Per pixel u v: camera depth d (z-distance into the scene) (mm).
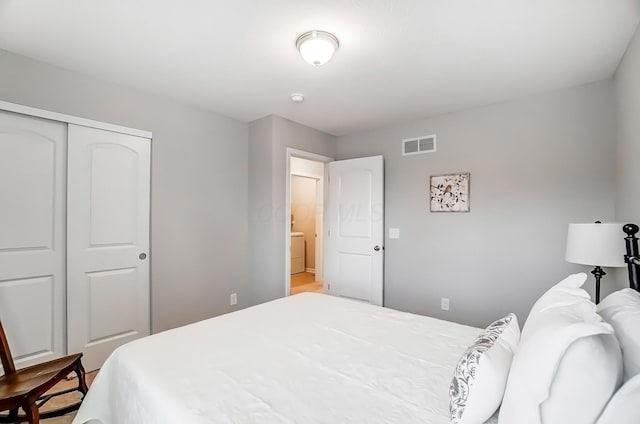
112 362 1362
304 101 2906
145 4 1583
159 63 2199
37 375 1597
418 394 1059
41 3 1572
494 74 2334
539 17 1665
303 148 3637
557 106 2600
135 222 2633
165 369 1209
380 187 3525
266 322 1764
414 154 3424
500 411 842
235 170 3426
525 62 2152
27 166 2109
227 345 1445
